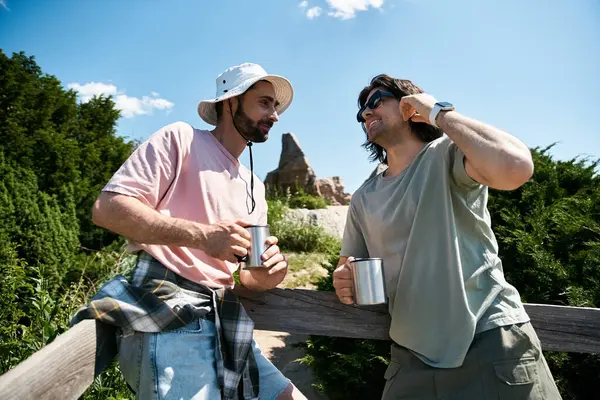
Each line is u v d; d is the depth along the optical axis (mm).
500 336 1517
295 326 1928
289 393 1852
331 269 4383
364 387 3115
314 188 18859
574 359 2412
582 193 3299
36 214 5613
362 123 2098
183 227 1404
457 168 1571
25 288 4441
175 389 1358
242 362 1549
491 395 1482
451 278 1554
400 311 1671
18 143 7039
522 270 2924
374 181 1986
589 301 2383
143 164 1498
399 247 1718
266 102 1828
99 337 1371
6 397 931
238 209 1723
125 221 1373
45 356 1103
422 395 1604
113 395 2609
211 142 1758
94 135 9297
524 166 1357
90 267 5777
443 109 1587
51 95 8453
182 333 1449
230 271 1761
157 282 1484
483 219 1639
